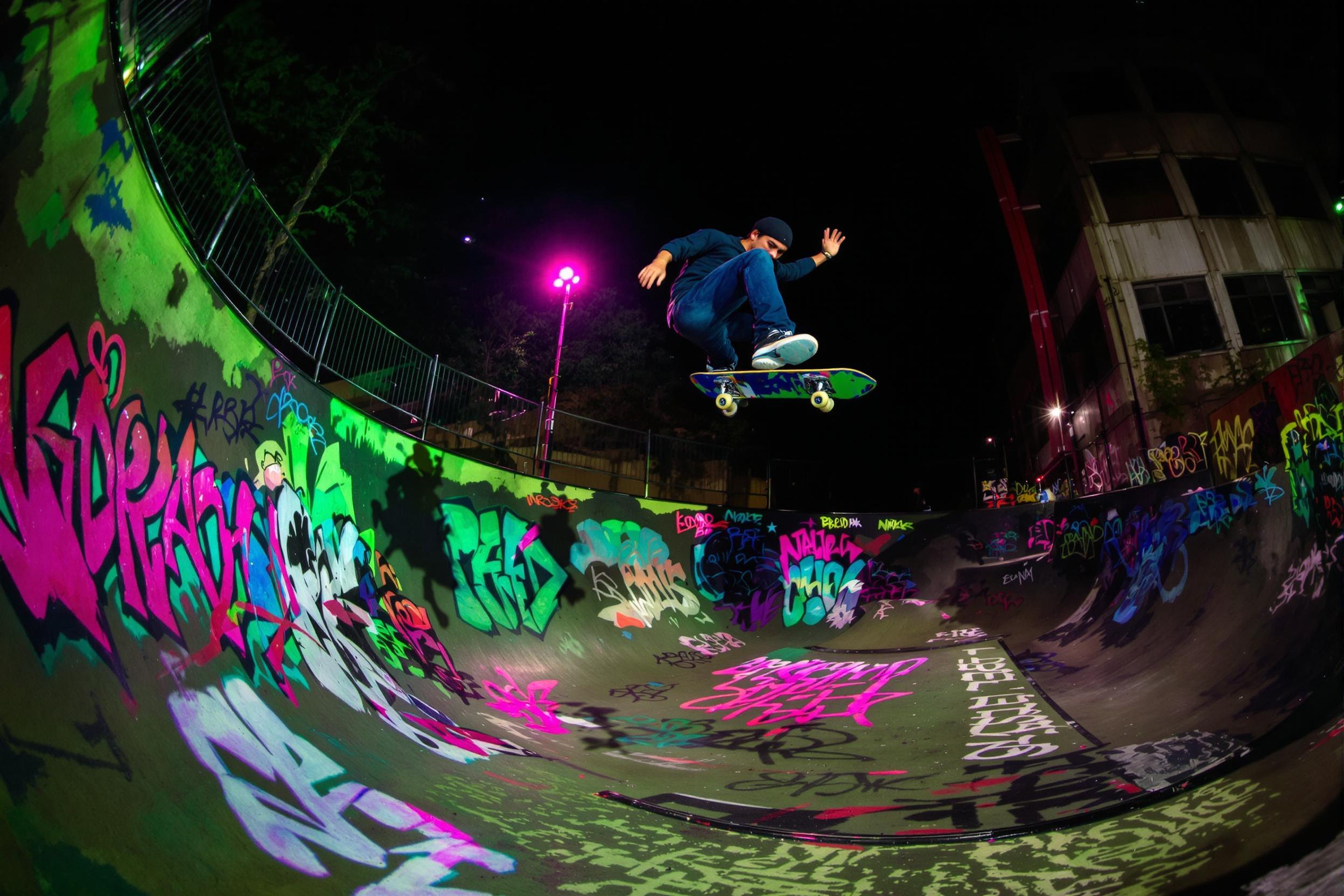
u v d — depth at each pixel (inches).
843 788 236.1
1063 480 1037.8
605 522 550.3
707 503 719.7
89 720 117.0
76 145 163.5
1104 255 870.4
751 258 180.4
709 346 192.1
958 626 561.9
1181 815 165.8
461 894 128.7
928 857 163.0
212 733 146.0
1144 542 468.4
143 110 206.2
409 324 877.8
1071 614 510.6
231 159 269.4
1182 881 128.6
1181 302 842.8
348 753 183.0
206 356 236.2
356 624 294.7
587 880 146.0
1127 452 841.5
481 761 224.5
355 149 670.5
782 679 454.6
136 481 181.8
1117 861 146.9
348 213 726.5
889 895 144.2
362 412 360.2
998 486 799.1
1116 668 366.9
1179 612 382.0
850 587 644.1
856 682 428.1
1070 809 189.3
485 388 555.5
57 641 123.0
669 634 535.5
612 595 520.1
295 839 127.8
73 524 147.3
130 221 192.4
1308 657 250.2
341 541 319.6
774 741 312.7
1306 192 902.4
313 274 374.6
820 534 669.9
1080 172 910.4
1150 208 885.2
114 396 178.9
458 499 428.1
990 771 244.5
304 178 639.8
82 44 156.9
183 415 215.2
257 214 309.0
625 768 258.8
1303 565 303.9
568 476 705.6
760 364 180.1
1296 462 324.8
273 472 272.7
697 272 191.5
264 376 277.0
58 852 89.9
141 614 157.0
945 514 663.8
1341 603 259.0
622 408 950.4
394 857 136.6
